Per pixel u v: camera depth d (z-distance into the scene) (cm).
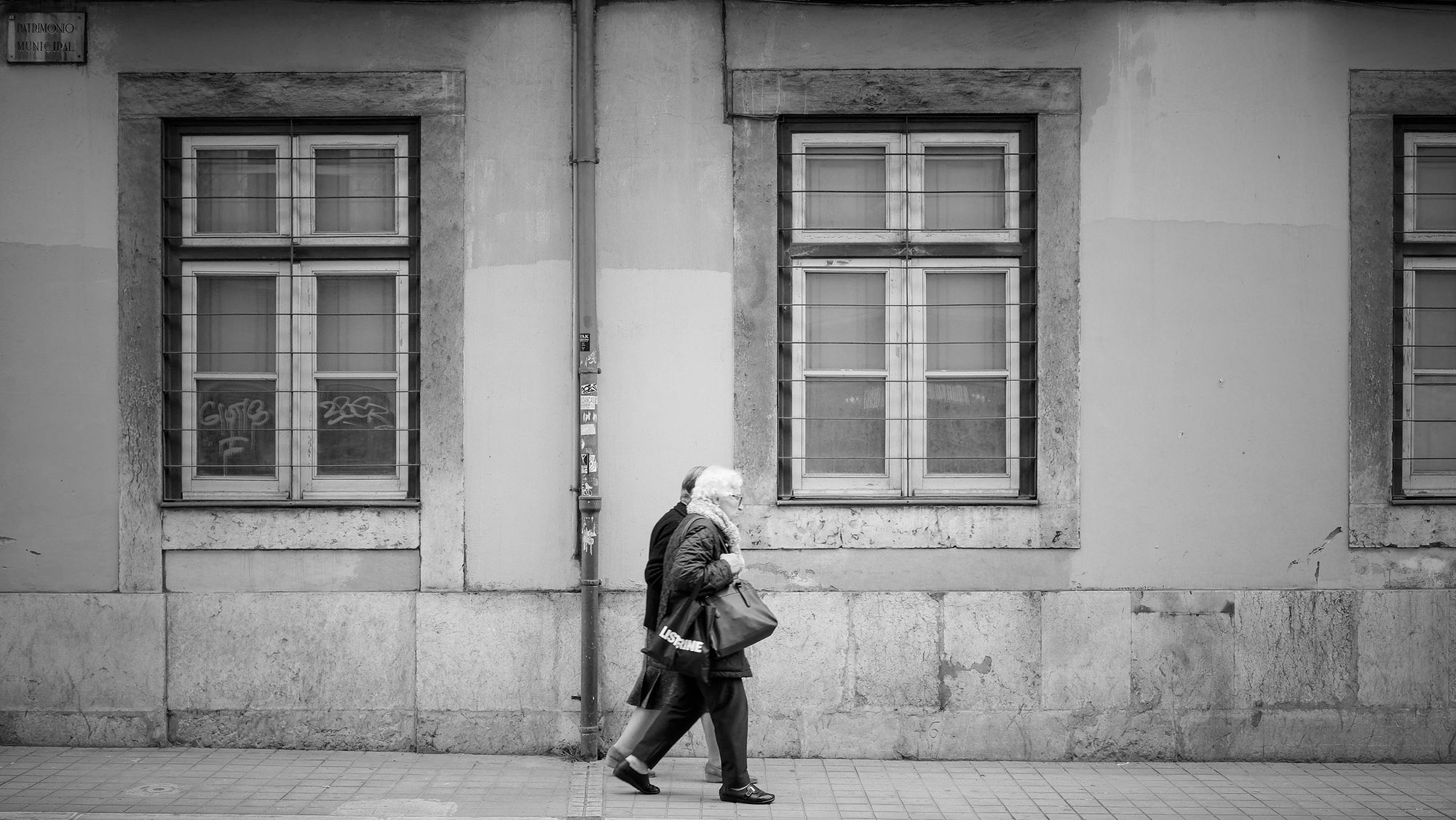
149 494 613
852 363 635
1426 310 633
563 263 616
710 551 507
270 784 549
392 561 614
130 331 616
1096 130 620
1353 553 620
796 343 628
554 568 613
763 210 617
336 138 627
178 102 616
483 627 611
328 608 611
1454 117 625
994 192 632
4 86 617
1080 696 615
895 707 613
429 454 614
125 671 611
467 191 616
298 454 626
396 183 627
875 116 625
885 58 620
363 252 627
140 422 614
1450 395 632
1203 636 617
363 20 618
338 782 554
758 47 619
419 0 616
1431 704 617
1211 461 620
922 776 581
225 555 613
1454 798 552
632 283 616
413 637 611
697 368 616
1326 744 616
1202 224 620
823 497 625
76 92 616
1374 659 618
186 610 611
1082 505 617
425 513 613
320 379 630
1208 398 620
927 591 614
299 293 627
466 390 615
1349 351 620
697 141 617
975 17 620
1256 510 620
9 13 616
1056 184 620
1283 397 620
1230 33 620
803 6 619
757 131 618
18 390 615
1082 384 618
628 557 613
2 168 616
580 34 607
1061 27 619
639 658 611
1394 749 616
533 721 609
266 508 611
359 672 611
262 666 611
